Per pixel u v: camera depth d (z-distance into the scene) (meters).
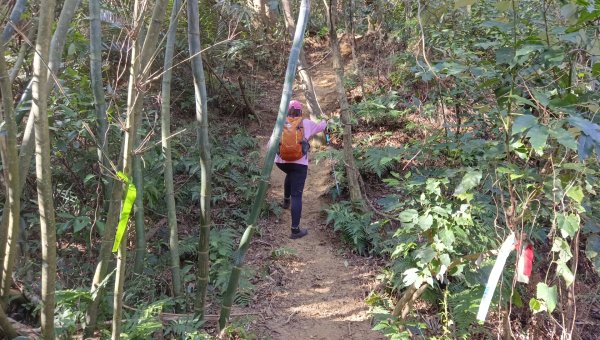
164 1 2.45
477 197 3.56
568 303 2.81
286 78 3.24
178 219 5.25
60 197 4.33
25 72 3.96
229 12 7.38
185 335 3.40
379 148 6.23
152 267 4.37
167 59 3.62
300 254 5.00
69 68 4.00
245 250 3.36
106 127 3.25
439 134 4.26
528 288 3.52
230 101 7.87
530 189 2.82
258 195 3.30
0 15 3.04
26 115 3.79
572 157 2.58
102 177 3.68
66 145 3.88
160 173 4.92
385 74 7.85
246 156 6.76
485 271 3.25
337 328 3.92
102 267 2.85
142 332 3.05
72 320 2.95
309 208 5.89
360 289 4.42
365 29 9.48
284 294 4.34
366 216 5.22
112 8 3.80
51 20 2.18
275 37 9.92
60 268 3.88
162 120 3.70
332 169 6.32
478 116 4.46
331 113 7.57
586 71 2.72
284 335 3.82
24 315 3.27
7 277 2.76
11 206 2.57
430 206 3.26
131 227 4.36
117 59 6.05
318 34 10.99
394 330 3.18
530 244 2.53
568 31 2.30
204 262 3.46
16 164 2.52
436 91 5.76
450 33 5.01
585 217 2.66
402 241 4.12
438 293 3.87
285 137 5.11
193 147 6.28
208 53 7.52
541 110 2.42
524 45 2.37
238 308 4.07
